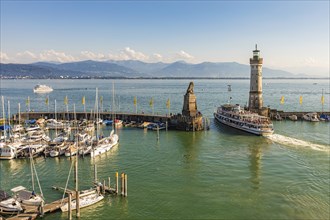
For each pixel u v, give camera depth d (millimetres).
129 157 84875
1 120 140375
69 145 89812
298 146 94062
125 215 51969
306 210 52750
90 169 74812
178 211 53156
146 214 52312
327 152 86688
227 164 77500
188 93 125625
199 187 63156
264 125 112062
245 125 118812
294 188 61844
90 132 116188
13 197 54875
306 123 139625
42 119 142250
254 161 79438
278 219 49969
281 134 113688
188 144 99250
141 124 133250
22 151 85438
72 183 65375
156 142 102688
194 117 121562
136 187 63312
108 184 62906
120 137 110938
